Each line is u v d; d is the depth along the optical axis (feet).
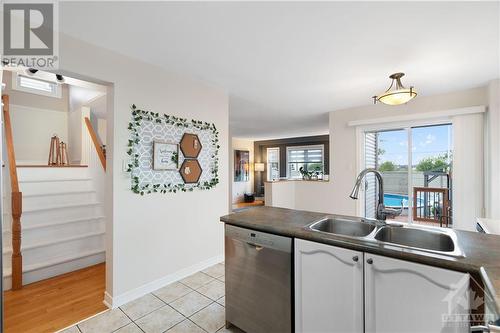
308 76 9.23
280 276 5.25
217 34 6.33
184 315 6.73
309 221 5.90
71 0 4.97
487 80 9.58
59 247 9.71
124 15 5.51
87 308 7.07
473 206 10.28
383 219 5.74
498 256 3.65
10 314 6.77
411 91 7.86
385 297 4.02
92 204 11.41
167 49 7.10
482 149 10.19
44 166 12.22
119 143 7.22
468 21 5.70
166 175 8.46
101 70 6.84
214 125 10.28
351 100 12.60
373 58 7.73
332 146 14.82
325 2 5.09
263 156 31.68
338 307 4.53
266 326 5.48
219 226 10.41
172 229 8.63
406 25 5.90
